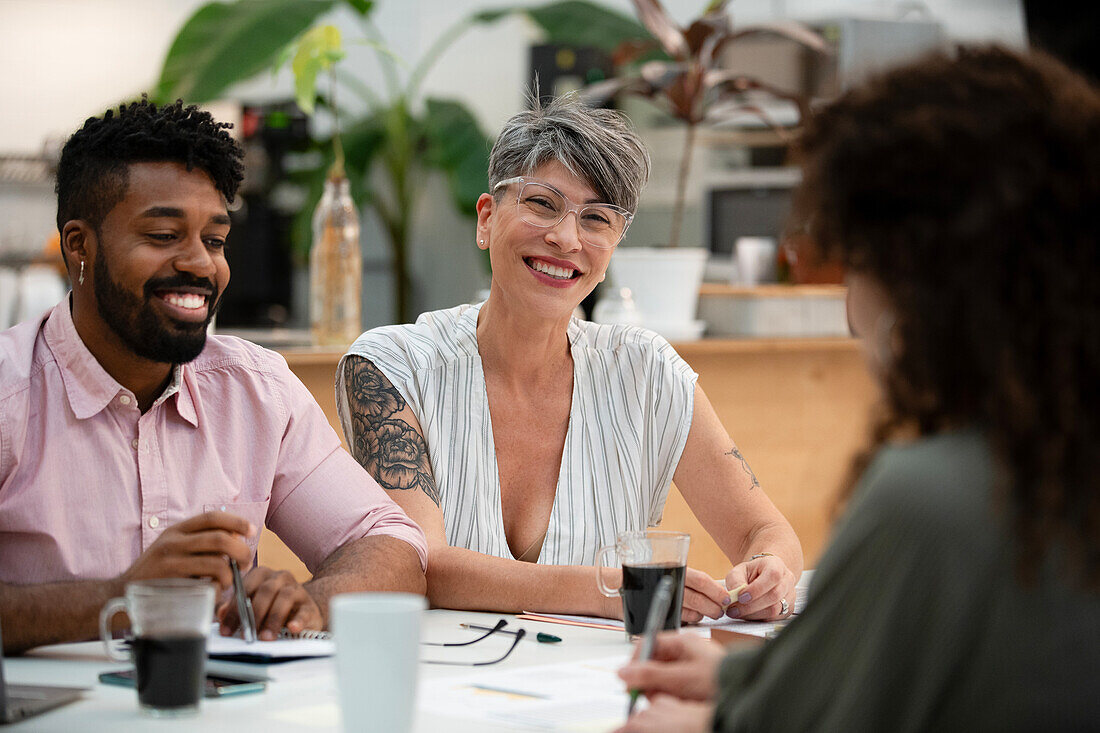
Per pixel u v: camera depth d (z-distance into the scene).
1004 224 0.77
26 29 5.42
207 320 1.51
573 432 1.91
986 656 0.74
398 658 0.92
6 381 1.46
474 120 5.73
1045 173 0.77
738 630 1.47
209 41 4.98
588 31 5.27
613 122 1.86
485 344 1.92
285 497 1.68
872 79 0.87
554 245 1.82
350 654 0.92
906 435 0.83
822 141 0.86
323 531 1.65
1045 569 0.73
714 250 4.18
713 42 3.24
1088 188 0.77
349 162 5.58
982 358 0.77
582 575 1.55
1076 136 0.78
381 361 1.89
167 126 1.44
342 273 2.63
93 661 1.24
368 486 1.70
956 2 4.27
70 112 5.54
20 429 1.45
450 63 6.01
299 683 1.16
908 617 0.75
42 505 1.46
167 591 1.04
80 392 1.49
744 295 3.14
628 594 1.36
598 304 2.99
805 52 3.93
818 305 3.17
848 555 0.78
